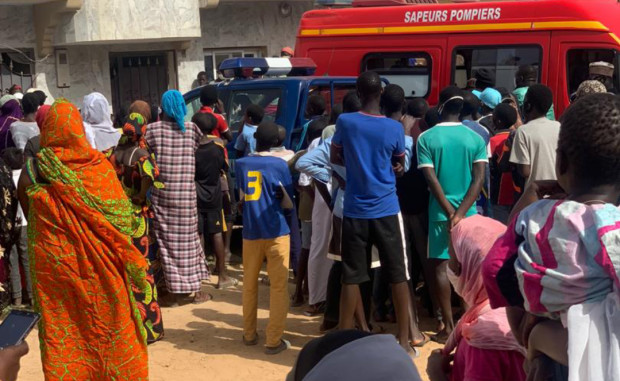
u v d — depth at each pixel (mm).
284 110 8734
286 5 18344
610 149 2205
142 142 6133
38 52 15781
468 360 3193
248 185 6094
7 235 6828
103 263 4602
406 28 10859
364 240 5711
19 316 3102
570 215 2170
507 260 2361
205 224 7973
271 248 6117
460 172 6008
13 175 7441
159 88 17453
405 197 6324
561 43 9906
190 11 16203
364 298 6398
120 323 4664
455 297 7004
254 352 6262
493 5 10344
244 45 18156
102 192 4598
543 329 2285
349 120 5637
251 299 6340
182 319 7121
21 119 8859
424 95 10828
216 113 9023
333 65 11398
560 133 2336
